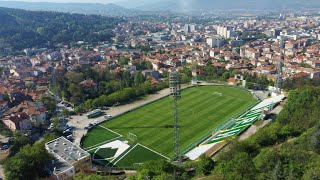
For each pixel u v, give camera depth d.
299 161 128.38
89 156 183.88
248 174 122.56
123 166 188.38
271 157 130.75
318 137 146.50
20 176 156.25
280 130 188.75
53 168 170.12
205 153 191.62
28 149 174.62
